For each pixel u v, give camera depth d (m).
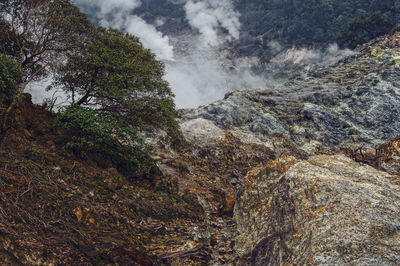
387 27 62.38
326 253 5.33
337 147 24.53
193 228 9.68
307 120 26.42
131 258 7.03
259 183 9.32
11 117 9.37
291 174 7.32
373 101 27.53
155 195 10.84
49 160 8.95
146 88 12.16
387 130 25.72
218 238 9.10
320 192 6.49
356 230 5.52
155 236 8.78
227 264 7.77
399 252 5.14
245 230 8.94
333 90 29.55
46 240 6.39
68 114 10.34
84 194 8.44
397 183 7.78
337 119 26.52
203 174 15.67
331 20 133.50
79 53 11.76
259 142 21.56
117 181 10.01
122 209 8.98
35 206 6.99
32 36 11.39
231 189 14.52
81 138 10.07
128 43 12.71
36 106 11.45
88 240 7.00
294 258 5.92
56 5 11.56
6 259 5.57
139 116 12.12
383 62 31.80
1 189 6.77
